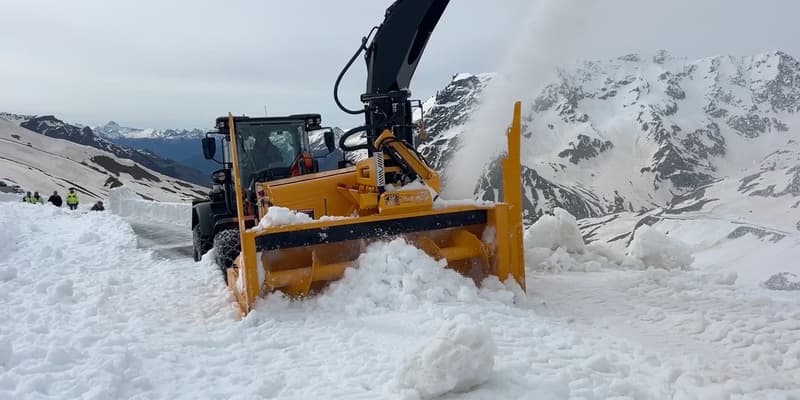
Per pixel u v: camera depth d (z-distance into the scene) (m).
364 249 5.11
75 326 4.78
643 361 3.62
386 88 5.98
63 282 5.90
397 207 5.09
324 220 4.86
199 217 8.83
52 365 3.73
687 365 3.57
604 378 3.32
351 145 6.06
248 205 7.74
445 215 5.22
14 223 12.21
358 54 6.07
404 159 5.44
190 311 5.22
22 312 5.31
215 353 4.03
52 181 69.00
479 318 4.36
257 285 4.68
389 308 4.64
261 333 4.30
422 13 5.70
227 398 3.26
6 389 3.40
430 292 4.71
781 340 3.92
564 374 3.28
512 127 5.21
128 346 4.09
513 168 5.24
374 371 3.48
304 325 4.43
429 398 3.05
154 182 98.06
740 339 4.04
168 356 3.90
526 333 4.08
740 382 3.27
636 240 6.63
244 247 4.64
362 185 5.55
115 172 95.19
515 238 5.25
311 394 3.21
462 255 5.20
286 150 8.27
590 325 4.50
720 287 5.43
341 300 4.70
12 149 84.81
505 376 3.24
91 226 13.56
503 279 5.21
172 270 7.57
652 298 5.14
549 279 6.01
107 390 3.28
